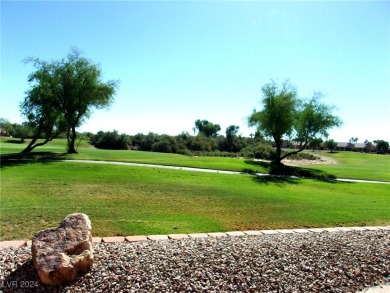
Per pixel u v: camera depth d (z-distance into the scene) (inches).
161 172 855.7
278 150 1457.9
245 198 576.1
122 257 229.9
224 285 199.9
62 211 419.2
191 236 312.2
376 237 316.8
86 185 631.8
